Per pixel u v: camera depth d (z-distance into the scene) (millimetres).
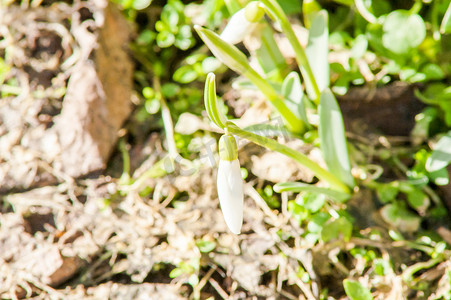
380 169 362
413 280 345
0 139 374
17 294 350
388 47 363
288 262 348
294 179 359
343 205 357
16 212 362
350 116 374
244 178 363
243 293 346
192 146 375
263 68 371
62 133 371
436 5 373
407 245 351
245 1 356
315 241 351
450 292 342
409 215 356
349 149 367
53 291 350
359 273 348
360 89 372
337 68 371
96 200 364
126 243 356
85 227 359
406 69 369
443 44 373
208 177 365
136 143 379
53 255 353
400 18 362
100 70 375
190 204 362
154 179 367
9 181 366
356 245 351
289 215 355
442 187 356
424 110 369
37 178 366
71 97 372
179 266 351
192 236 355
